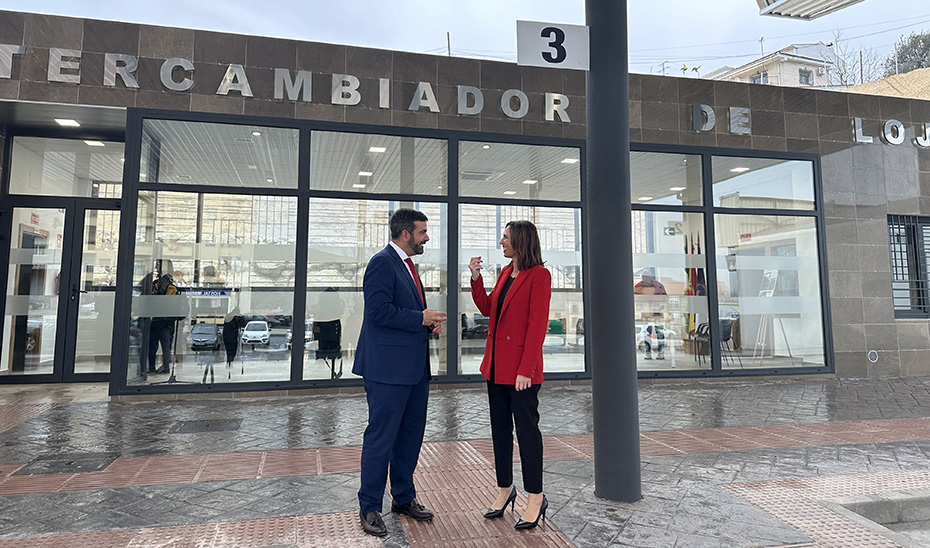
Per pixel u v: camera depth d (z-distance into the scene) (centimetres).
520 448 307
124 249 693
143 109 709
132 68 706
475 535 292
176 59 718
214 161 730
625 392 346
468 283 803
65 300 825
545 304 309
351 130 767
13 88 681
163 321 705
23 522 307
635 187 874
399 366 305
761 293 910
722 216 906
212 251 724
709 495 352
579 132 852
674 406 668
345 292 759
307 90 754
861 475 396
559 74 850
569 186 845
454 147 802
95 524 305
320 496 352
